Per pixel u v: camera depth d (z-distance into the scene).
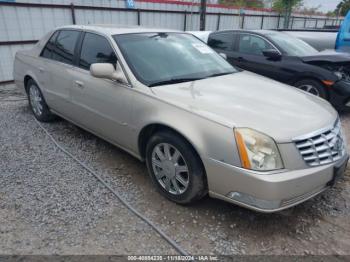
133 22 10.81
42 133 4.58
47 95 4.60
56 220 2.68
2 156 3.81
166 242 2.47
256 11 17.61
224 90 3.09
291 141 2.37
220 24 15.02
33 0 8.70
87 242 2.45
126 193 3.10
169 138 2.78
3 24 7.84
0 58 7.88
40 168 3.54
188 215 2.79
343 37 7.52
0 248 2.37
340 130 2.83
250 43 6.80
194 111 2.64
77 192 3.09
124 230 2.59
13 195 3.02
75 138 4.41
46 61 4.52
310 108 2.85
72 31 4.21
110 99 3.37
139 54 3.44
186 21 12.85
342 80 5.59
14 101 6.28
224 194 2.54
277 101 2.90
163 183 3.03
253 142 2.33
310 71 5.78
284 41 6.55
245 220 2.75
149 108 2.96
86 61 3.81
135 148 3.27
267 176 2.29
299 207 2.95
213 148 2.48
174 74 3.38
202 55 3.91
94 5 10.04
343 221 2.78
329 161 2.54
